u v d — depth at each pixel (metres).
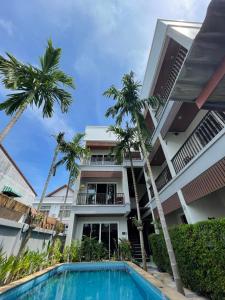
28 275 5.95
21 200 13.99
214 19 2.01
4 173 11.90
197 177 6.01
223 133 4.75
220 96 2.60
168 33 7.17
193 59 2.31
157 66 9.09
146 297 4.96
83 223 12.48
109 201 13.44
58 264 8.85
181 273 5.53
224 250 3.62
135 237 14.39
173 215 10.26
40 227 9.13
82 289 5.78
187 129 8.95
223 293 3.67
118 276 7.58
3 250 5.88
